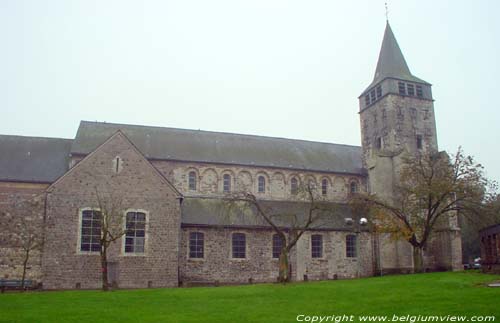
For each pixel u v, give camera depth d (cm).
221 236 4578
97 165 4072
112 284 3862
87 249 3909
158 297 2730
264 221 4769
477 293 2383
